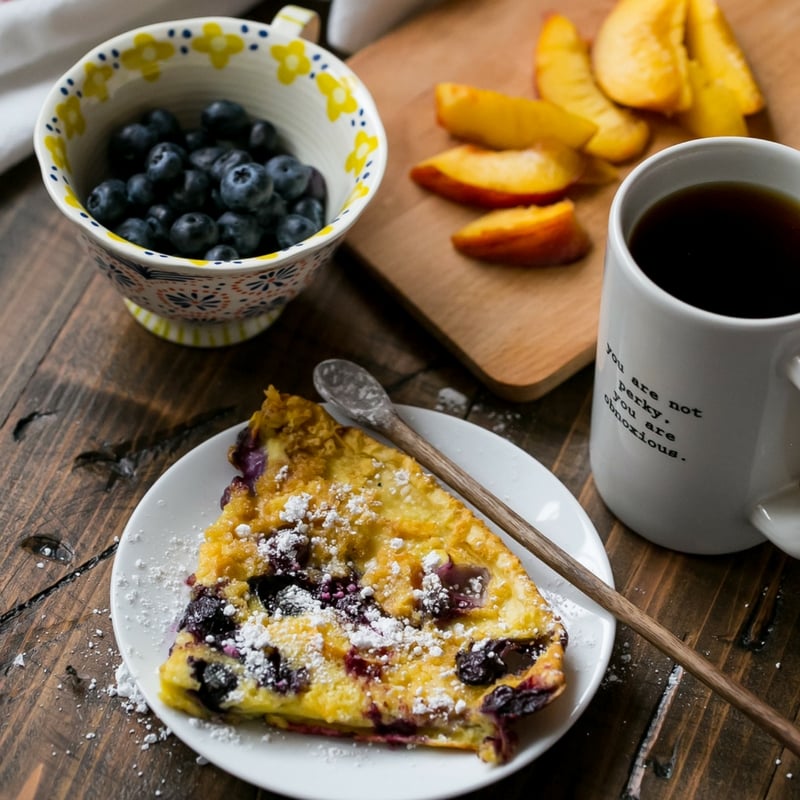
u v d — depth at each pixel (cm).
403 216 72
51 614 63
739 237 60
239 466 64
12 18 74
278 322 70
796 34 77
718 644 63
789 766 61
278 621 60
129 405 68
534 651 60
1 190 73
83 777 60
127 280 65
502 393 68
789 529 61
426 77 76
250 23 69
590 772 61
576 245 70
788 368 57
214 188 68
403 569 61
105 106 69
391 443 65
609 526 65
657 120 74
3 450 66
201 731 58
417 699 59
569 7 78
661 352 58
